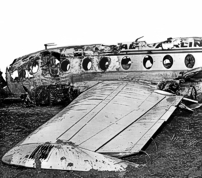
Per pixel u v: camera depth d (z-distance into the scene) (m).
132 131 6.57
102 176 5.77
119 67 10.17
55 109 11.12
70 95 11.00
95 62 10.47
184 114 9.68
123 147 6.10
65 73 10.98
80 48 10.68
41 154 6.17
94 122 7.01
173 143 7.88
